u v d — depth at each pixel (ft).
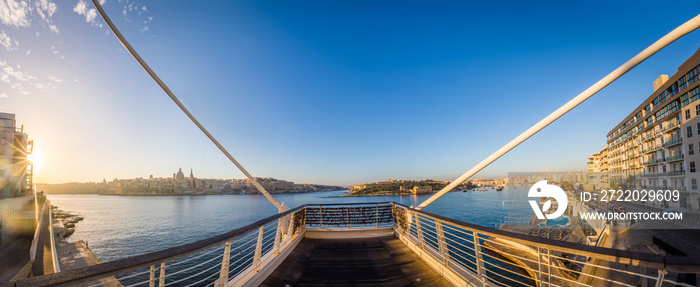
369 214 33.09
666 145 142.00
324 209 32.94
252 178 25.07
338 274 18.83
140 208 517.96
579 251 8.70
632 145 189.06
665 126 144.66
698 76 119.75
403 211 27.91
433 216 18.86
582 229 118.93
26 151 205.46
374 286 16.76
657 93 149.38
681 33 10.05
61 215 376.68
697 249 62.23
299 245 26.66
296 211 26.66
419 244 23.49
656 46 10.67
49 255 121.19
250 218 350.23
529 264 90.27
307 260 21.94
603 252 8.04
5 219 148.46
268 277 18.28
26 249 131.54
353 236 30.17
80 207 541.75
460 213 292.81
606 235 91.04
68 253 163.94
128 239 233.35
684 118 129.08
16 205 168.76
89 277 7.11
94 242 222.69
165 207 537.24
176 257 9.95
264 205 568.82
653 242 69.82
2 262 111.34
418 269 19.48
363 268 19.99
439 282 17.07
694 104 122.62
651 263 7.13
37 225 174.70
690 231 85.92
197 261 130.62
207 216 379.96
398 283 17.12
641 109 171.83
